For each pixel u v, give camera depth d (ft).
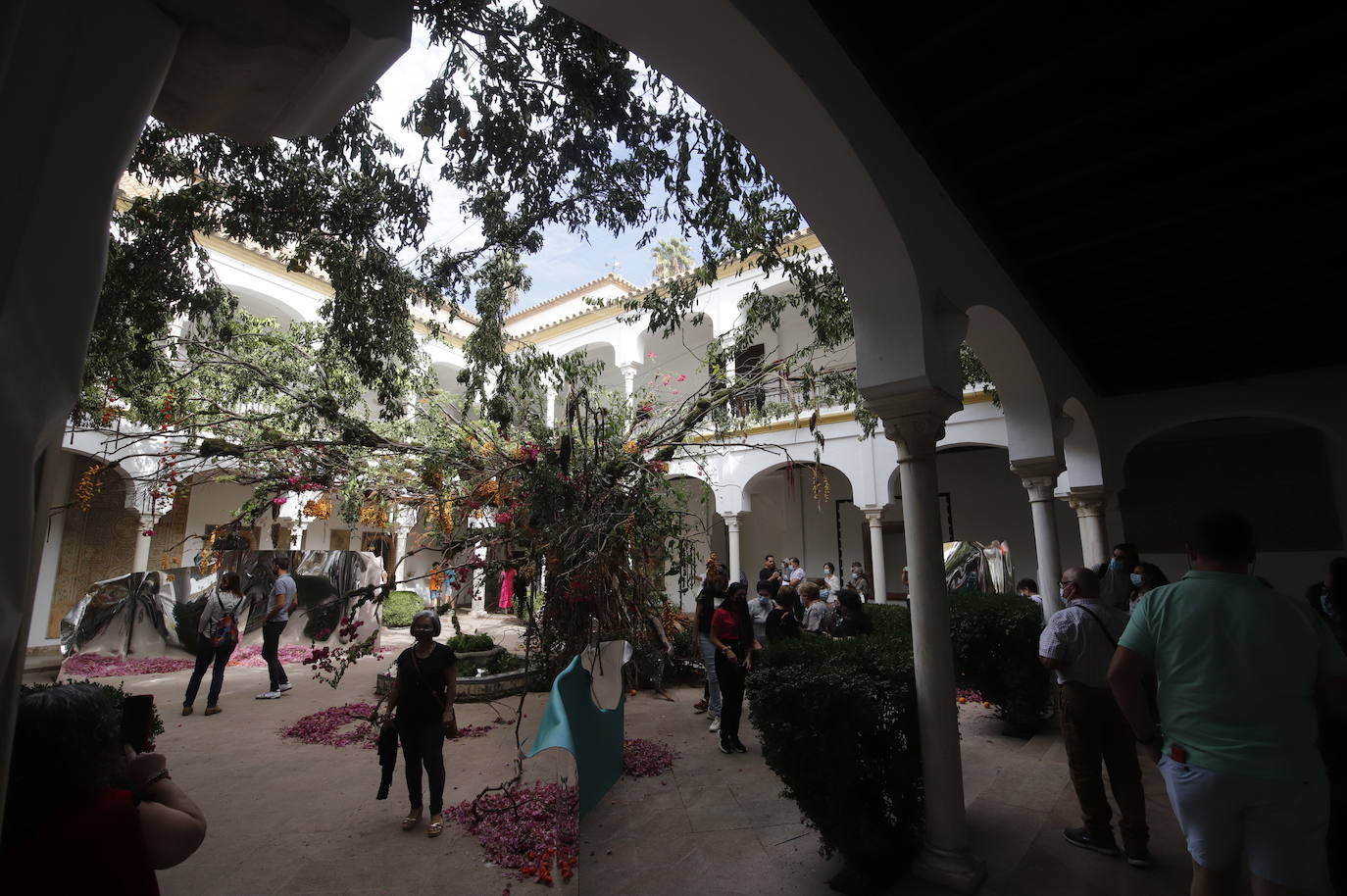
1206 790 6.70
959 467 49.37
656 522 17.67
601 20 7.98
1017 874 10.43
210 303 15.81
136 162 13.24
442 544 18.02
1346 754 8.48
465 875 11.35
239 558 37.68
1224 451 37.40
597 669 14.82
